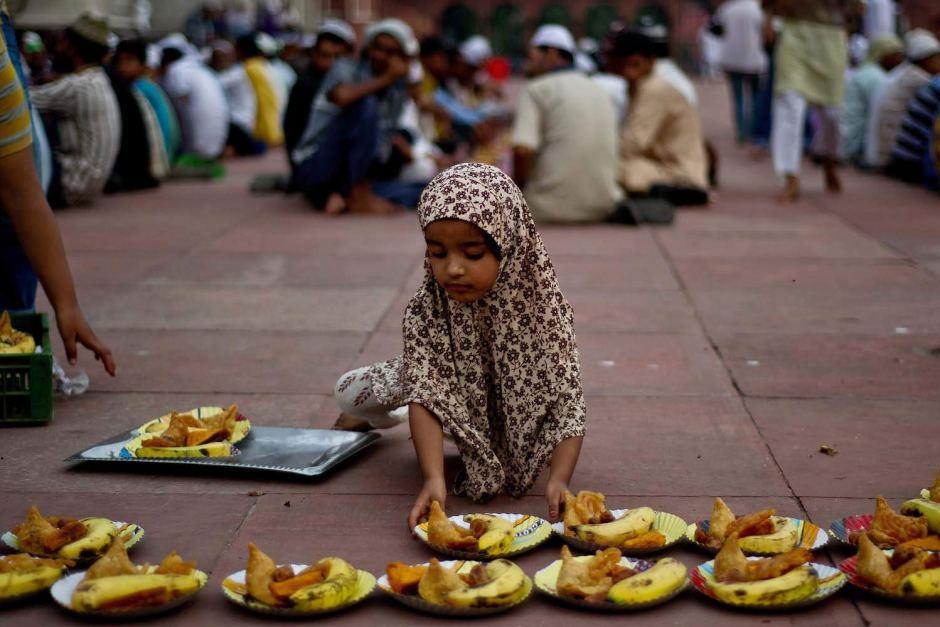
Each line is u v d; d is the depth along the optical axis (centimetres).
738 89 1474
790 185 959
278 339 515
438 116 1252
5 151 369
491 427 333
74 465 353
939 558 263
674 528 297
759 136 1355
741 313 566
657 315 563
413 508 303
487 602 253
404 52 872
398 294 611
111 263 693
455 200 291
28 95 425
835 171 1074
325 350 496
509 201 300
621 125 1100
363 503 324
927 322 546
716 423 397
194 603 262
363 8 4038
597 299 600
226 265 688
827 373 459
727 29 1445
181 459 345
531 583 266
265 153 1445
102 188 962
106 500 324
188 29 2012
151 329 533
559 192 846
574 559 266
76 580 262
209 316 559
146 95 1123
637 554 286
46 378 389
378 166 938
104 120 902
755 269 676
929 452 366
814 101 938
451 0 4328
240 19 2202
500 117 1476
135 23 1642
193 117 1265
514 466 328
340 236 793
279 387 440
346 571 261
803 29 925
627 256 723
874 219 858
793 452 366
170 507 320
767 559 265
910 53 1098
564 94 841
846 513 315
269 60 1571
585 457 362
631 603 255
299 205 948
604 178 849
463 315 317
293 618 254
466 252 294
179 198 989
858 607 258
